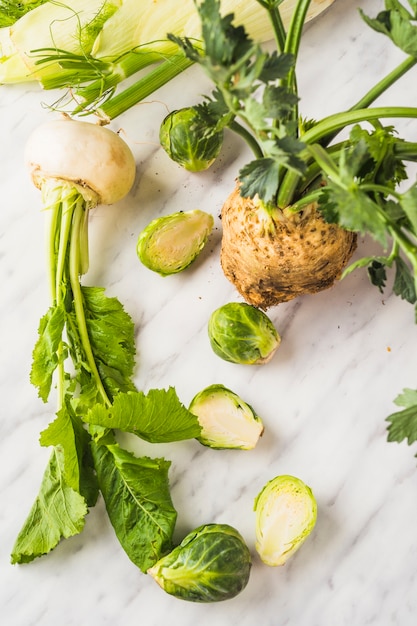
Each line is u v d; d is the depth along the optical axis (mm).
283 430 510
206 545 475
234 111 340
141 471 487
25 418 516
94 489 498
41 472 513
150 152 526
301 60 527
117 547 506
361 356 512
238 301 517
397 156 390
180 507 507
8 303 522
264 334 492
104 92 521
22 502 511
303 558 503
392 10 358
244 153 524
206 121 384
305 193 426
